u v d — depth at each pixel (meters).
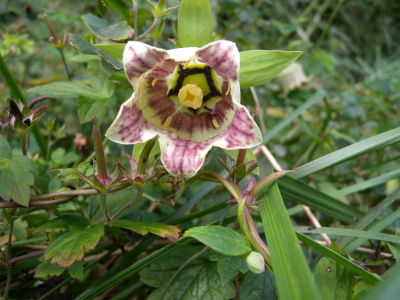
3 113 0.12
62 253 0.07
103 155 0.07
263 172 0.12
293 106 0.18
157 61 0.07
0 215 0.09
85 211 0.09
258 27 0.21
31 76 0.17
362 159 0.16
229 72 0.07
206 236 0.06
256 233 0.07
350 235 0.09
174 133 0.07
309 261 0.10
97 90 0.10
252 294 0.08
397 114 0.19
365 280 0.07
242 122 0.07
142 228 0.08
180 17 0.08
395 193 0.10
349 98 0.18
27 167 0.07
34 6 0.18
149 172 0.07
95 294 0.08
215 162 0.11
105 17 0.11
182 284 0.08
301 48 0.21
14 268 0.09
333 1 0.29
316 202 0.10
